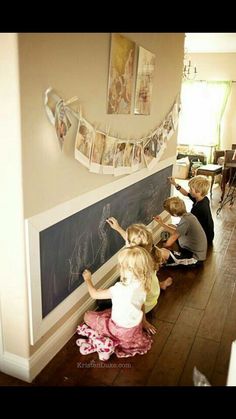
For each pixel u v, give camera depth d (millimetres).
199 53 6691
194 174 5805
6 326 1563
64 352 1785
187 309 2232
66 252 1742
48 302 1645
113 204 2236
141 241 1970
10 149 1296
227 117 6863
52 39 1361
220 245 3350
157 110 2789
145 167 2721
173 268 2803
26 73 1250
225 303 2318
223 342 1923
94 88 1740
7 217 1390
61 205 1621
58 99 1452
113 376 1645
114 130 2053
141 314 1765
